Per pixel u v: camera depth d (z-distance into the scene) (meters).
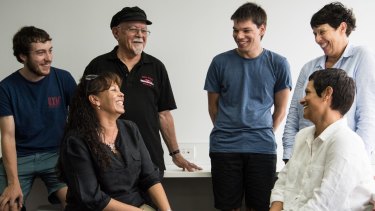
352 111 2.19
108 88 2.17
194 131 3.21
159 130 2.69
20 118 2.61
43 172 2.68
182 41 3.20
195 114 3.21
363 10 3.11
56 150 2.70
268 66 2.56
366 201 1.71
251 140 2.54
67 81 2.75
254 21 2.47
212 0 3.17
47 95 2.65
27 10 3.23
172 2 3.19
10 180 2.52
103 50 3.23
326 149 1.78
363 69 2.20
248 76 2.56
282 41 3.16
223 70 2.62
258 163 2.54
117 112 2.18
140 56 2.67
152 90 2.63
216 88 2.68
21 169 2.63
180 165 2.85
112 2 3.21
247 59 2.57
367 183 1.70
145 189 2.30
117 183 2.13
